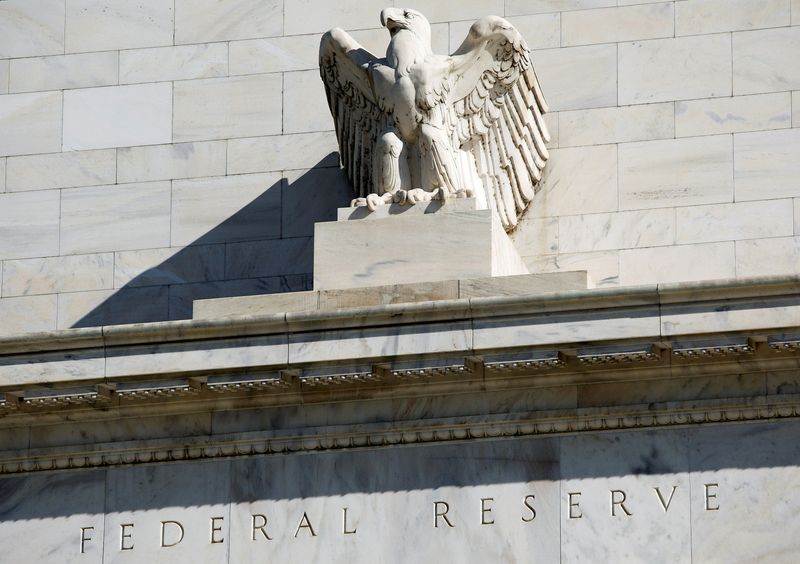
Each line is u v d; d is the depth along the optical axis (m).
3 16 46.22
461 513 38.06
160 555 39.03
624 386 37.91
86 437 39.81
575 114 43.25
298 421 38.97
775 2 43.09
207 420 39.34
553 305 37.41
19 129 45.44
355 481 38.56
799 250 41.62
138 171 44.72
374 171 40.88
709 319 36.91
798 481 37.06
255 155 44.41
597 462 37.81
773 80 42.72
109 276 44.19
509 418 38.16
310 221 43.78
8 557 39.59
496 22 41.41
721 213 42.12
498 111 41.78
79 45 45.81
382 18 41.62
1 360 39.22
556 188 42.91
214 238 44.03
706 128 42.66
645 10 43.56
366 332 38.06
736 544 37.00
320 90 44.56
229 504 38.97
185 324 38.59
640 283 41.97
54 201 44.84
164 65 45.31
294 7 45.12
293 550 38.50
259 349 38.41
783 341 36.78
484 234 39.38
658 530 37.31
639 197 42.53
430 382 38.25
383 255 39.62
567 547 37.53
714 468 37.41
